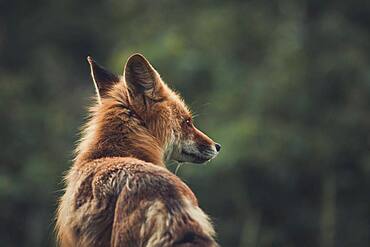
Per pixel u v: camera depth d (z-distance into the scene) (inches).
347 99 874.8
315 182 860.6
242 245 824.9
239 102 852.0
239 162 804.0
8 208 864.9
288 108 857.5
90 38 1090.1
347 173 867.4
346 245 850.1
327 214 842.8
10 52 1058.1
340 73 872.3
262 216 848.9
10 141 911.7
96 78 294.4
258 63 911.0
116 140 271.6
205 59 874.1
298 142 834.8
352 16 939.3
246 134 804.6
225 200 828.6
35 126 934.4
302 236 860.0
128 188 237.0
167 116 284.4
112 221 241.1
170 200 229.9
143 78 279.4
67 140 933.2
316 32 909.2
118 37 1035.3
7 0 1071.6
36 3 1084.5
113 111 276.7
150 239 226.1
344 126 862.5
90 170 253.6
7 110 927.0
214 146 300.0
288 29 927.7
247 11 937.5
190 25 928.9
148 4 1013.2
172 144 287.1
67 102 996.6
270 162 820.0
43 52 1048.8
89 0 1107.3
